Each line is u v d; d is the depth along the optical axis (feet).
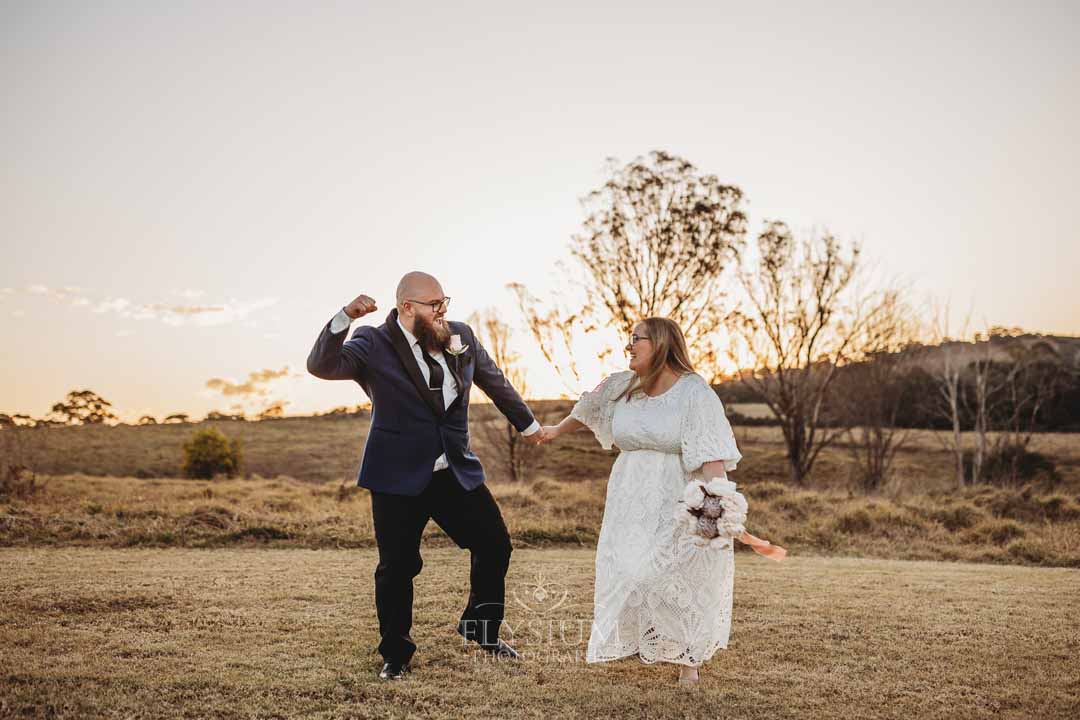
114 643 14.34
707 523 12.48
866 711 11.48
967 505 44.16
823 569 26.81
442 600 18.89
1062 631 16.61
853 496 48.80
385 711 11.29
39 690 11.75
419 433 13.67
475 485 14.21
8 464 44.47
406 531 13.57
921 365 83.05
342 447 107.24
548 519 37.63
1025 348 85.61
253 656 13.78
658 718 11.15
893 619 17.60
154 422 116.47
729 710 11.46
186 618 16.40
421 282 13.85
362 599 18.65
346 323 12.91
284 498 42.11
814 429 74.43
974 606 19.30
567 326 68.54
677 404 13.25
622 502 13.41
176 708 11.18
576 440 86.74
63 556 25.71
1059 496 46.60
